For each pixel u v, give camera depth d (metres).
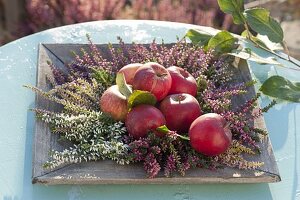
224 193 1.18
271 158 1.20
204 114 1.19
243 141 1.23
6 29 2.34
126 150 1.16
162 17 2.30
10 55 1.50
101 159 1.17
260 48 1.48
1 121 1.31
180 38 1.61
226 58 1.42
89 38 1.47
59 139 1.20
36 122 1.22
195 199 1.17
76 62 1.38
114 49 1.42
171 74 1.23
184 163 1.14
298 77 1.49
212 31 1.62
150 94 1.17
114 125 1.21
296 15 2.84
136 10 2.37
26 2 2.28
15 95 1.38
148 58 1.34
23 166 1.22
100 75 1.29
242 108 1.28
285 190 1.20
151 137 1.15
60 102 1.25
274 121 1.37
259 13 1.39
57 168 1.14
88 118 1.21
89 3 2.27
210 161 1.17
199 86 1.28
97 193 1.16
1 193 1.16
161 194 1.17
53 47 1.43
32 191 1.17
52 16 2.25
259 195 1.18
